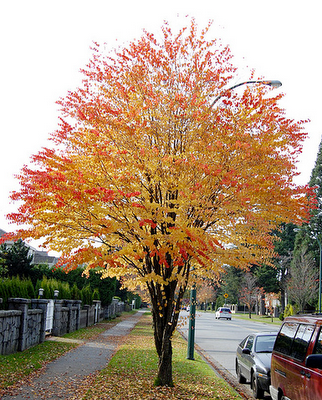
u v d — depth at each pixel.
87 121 8.17
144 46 8.69
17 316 12.04
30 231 7.66
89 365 11.17
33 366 10.31
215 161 7.88
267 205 7.74
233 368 13.89
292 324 7.41
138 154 8.00
